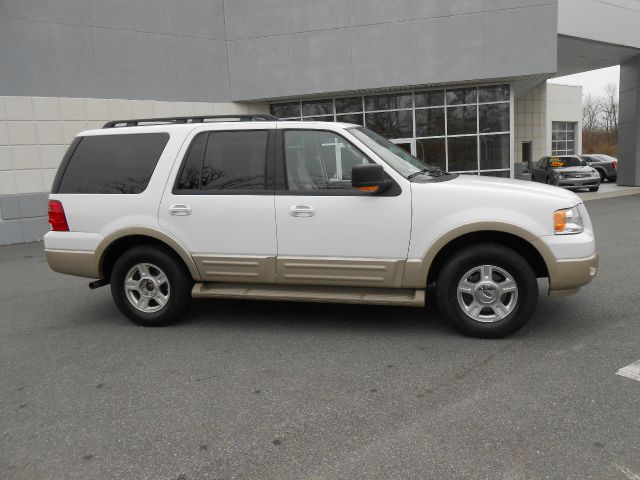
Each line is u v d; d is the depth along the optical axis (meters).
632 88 22.06
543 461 2.86
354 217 4.69
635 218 12.21
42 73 13.20
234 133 5.09
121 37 14.30
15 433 3.41
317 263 4.82
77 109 13.65
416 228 4.57
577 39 18.12
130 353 4.74
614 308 5.40
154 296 5.38
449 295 4.64
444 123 16.78
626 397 3.51
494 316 4.62
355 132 4.93
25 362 4.64
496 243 4.57
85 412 3.65
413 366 4.16
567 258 4.39
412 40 15.66
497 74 15.38
